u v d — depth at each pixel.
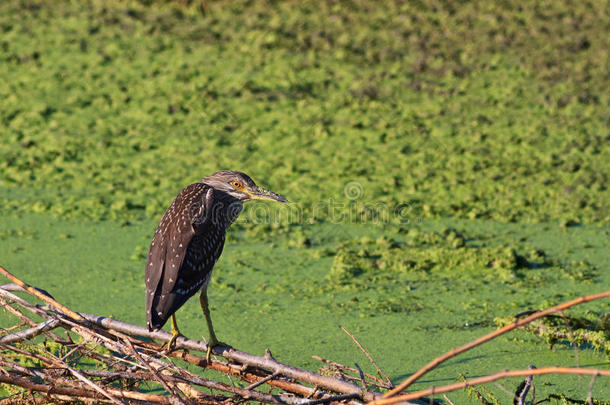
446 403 8.09
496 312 10.36
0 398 7.59
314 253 12.50
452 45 22.02
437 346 9.43
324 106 18.62
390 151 16.75
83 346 8.11
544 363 9.01
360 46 21.77
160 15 23.70
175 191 14.88
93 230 13.20
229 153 16.50
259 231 13.46
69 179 15.41
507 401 8.20
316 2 24.44
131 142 16.91
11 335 7.46
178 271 7.32
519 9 24.16
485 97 19.33
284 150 16.73
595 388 8.47
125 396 6.75
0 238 12.71
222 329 9.82
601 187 15.22
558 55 21.48
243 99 18.89
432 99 19.20
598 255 12.46
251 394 6.64
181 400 6.50
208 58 20.92
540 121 18.11
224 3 24.42
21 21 22.78
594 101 19.14
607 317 9.52
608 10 24.22
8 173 15.50
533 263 12.14
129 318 9.91
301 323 10.04
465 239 13.07
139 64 20.55
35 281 11.09
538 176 15.72
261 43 21.64
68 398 7.04
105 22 22.94
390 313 10.37
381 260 12.13
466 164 16.22
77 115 18.08
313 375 6.91
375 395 6.54
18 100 18.53
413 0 24.44
